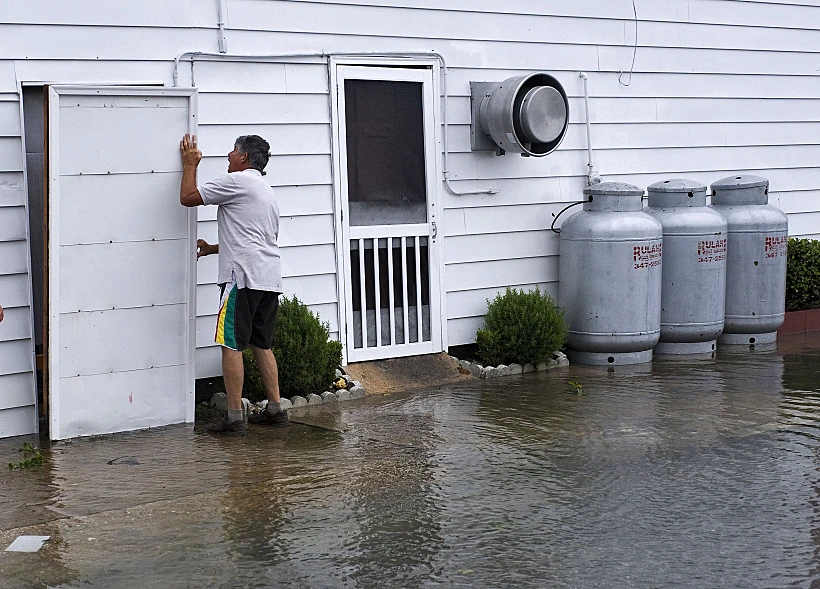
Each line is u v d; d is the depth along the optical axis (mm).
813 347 9820
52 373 6371
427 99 8523
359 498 5227
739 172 10820
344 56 8016
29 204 6910
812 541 4605
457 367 8625
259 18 7562
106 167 6363
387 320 8422
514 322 8672
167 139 6527
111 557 4410
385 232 8344
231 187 6398
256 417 6902
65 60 6719
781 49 11039
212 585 4125
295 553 4469
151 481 5516
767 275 9875
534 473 5676
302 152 7844
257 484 5457
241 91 7508
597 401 7496
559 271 9312
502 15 8953
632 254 8805
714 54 10492
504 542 4613
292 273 7852
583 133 9594
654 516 4957
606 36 9672
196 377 7367
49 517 4922
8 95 6520
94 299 6449
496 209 9047
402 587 4113
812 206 11484
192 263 6746
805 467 5766
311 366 7457
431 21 8523
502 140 8664
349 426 6805
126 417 6672
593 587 4109
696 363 9039
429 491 5348
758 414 7027
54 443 6395
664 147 10195
